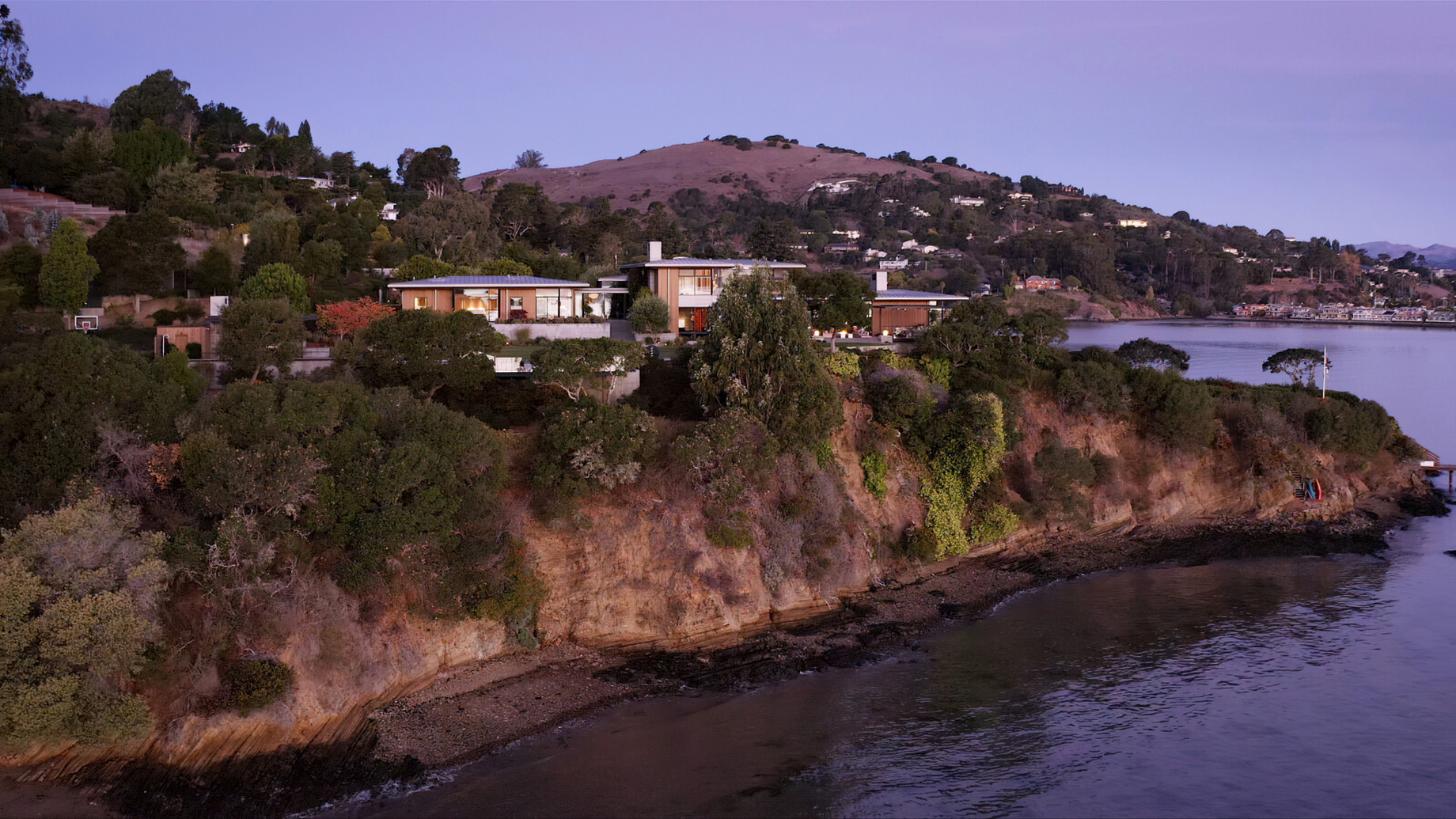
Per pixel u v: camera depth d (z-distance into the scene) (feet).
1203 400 231.09
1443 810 104.88
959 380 221.46
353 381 174.19
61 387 122.52
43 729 101.14
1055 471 205.05
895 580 178.81
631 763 112.16
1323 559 200.95
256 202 385.50
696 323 273.33
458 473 137.18
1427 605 171.83
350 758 109.60
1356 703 131.75
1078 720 126.21
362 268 328.49
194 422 127.54
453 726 118.11
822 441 180.86
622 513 152.25
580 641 143.74
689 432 166.61
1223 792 108.68
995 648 150.92
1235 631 158.81
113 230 242.37
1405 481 257.14
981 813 103.24
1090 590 180.45
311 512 121.90
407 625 129.29
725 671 138.51
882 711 127.85
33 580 101.30
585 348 175.73
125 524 110.42
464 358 181.88
